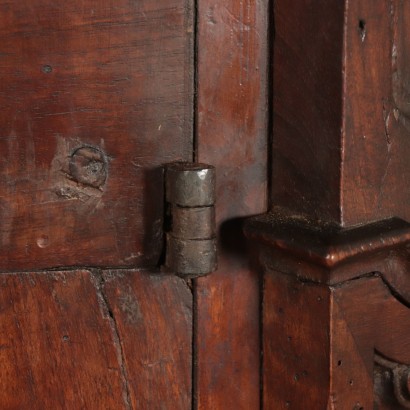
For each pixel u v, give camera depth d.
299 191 0.63
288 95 0.63
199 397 0.65
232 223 0.64
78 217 0.63
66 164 0.62
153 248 0.64
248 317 0.66
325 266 0.60
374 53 0.61
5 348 0.63
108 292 0.64
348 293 0.62
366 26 0.60
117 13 0.61
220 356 0.66
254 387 0.67
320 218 0.62
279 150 0.64
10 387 0.63
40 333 0.63
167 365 0.65
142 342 0.64
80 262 0.63
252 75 0.63
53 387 0.64
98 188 0.63
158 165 0.63
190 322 0.65
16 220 0.62
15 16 0.60
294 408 0.65
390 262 0.64
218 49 0.62
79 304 0.63
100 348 0.64
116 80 0.62
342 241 0.60
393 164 0.63
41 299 0.63
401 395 0.66
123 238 0.63
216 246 0.62
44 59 0.61
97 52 0.61
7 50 0.60
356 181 0.62
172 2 0.61
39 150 0.62
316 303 0.62
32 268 0.63
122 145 0.62
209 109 0.63
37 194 0.62
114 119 0.62
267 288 0.65
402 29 0.62
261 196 0.65
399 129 0.63
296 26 0.62
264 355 0.66
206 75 0.62
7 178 0.62
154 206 0.63
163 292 0.64
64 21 0.61
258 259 0.65
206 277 0.64
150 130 0.62
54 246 0.63
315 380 0.63
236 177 0.64
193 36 0.62
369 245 0.61
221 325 0.65
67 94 0.61
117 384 0.64
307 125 0.62
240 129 0.64
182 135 0.63
